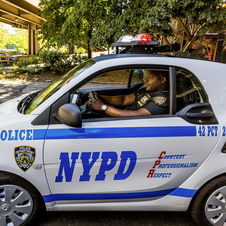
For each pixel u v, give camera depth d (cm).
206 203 183
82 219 205
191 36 1374
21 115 180
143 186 178
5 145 164
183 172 178
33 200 179
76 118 156
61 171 169
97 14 1062
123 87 283
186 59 185
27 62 1262
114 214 214
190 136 172
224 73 185
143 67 178
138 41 212
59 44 1210
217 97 178
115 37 855
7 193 172
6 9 2741
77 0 1147
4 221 177
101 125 171
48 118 170
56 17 1284
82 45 1437
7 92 756
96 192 177
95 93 257
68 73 226
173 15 772
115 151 169
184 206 186
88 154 168
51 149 166
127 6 973
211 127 173
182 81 187
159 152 171
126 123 172
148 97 192
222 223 186
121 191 178
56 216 207
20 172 166
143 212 219
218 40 993
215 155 175
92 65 182
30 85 934
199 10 754
